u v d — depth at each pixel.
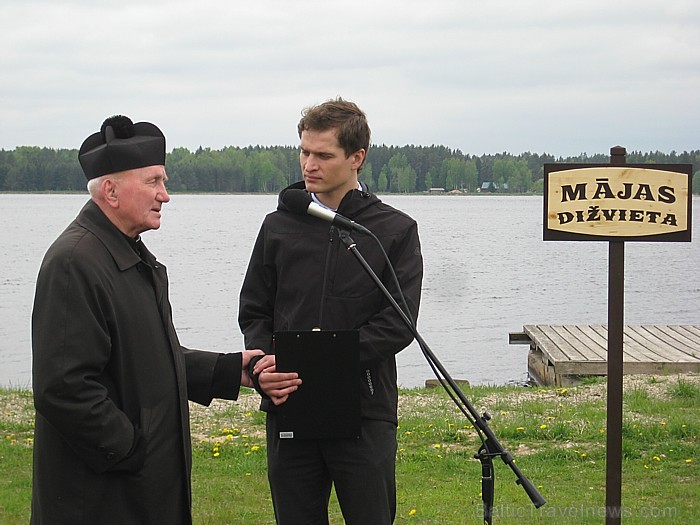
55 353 3.57
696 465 7.85
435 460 8.12
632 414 9.62
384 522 4.31
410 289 4.32
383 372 4.31
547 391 11.34
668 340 15.23
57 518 3.71
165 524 3.89
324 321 4.29
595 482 7.50
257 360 4.27
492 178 133.38
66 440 3.67
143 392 3.82
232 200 156.12
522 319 23.53
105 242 3.80
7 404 10.54
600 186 5.93
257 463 8.05
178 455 3.97
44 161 108.38
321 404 4.15
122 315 3.78
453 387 4.37
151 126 4.02
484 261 41.38
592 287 31.16
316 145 4.31
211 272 34.69
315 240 4.36
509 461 4.41
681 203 5.90
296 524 4.31
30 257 41.38
